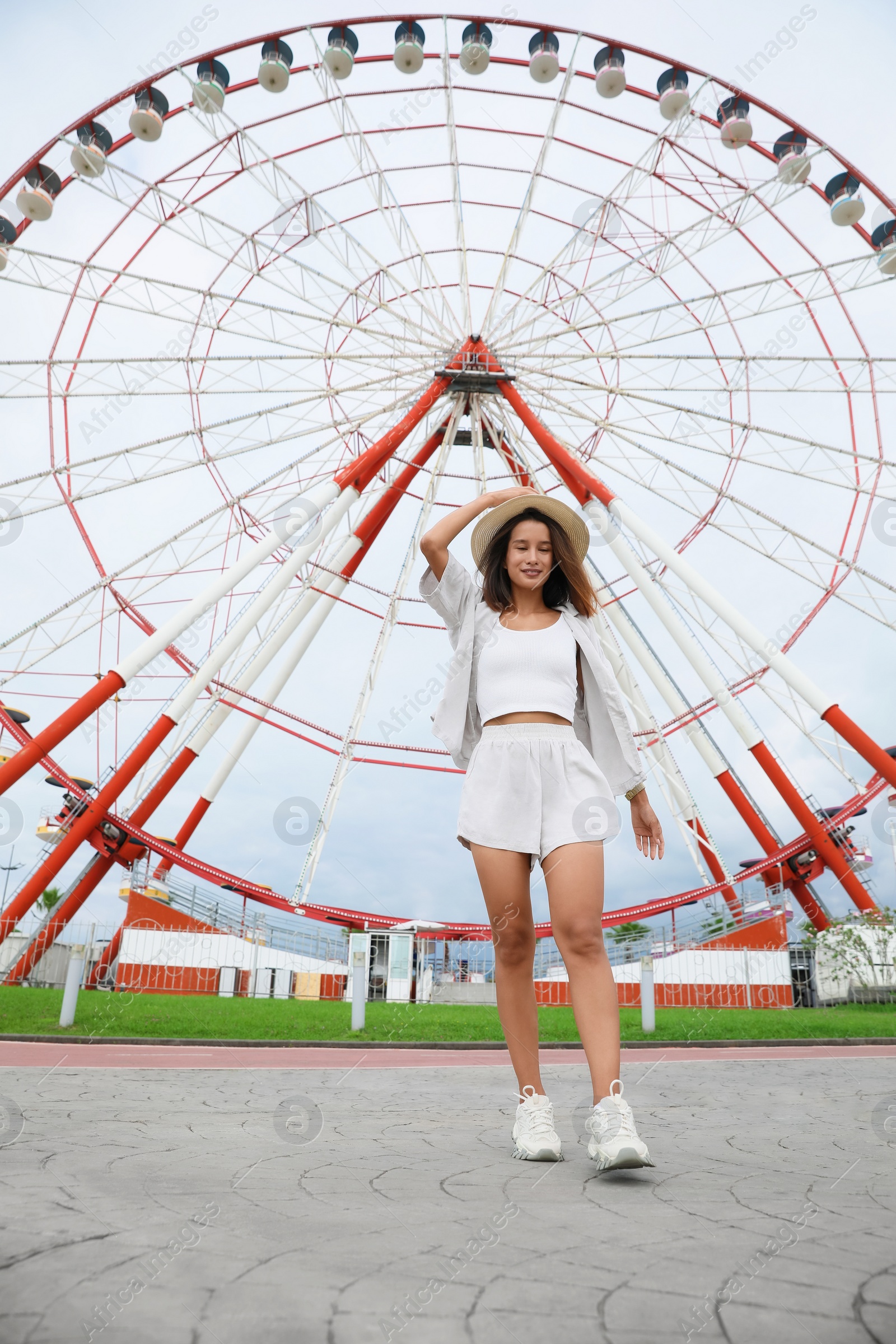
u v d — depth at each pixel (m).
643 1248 1.43
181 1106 4.29
